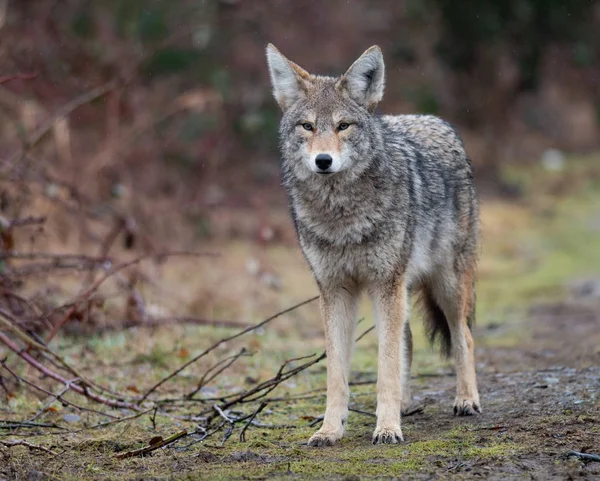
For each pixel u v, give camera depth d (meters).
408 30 27.03
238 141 22.02
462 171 9.90
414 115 10.23
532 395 9.16
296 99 8.64
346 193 8.04
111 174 17.20
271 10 22.88
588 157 34.06
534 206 26.52
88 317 11.37
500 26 27.58
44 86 17.30
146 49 19.03
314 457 7.25
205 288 15.04
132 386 9.94
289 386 10.24
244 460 7.21
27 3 17.98
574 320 14.23
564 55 30.64
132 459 7.33
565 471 6.48
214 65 20.83
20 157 12.65
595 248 21.52
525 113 34.78
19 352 9.11
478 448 7.18
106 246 13.32
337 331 8.23
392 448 7.41
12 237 11.54
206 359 11.45
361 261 8.16
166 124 19.72
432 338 9.88
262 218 18.70
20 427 8.34
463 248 9.62
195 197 19.08
